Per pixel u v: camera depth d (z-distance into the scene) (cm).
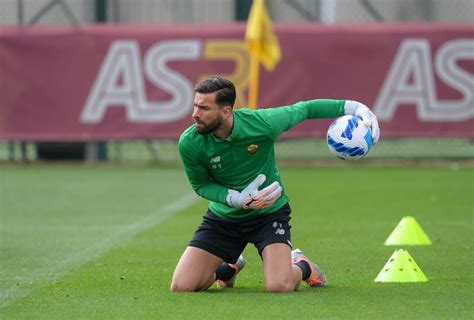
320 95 7025
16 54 7112
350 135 2805
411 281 3016
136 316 2500
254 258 3600
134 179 6662
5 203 5434
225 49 7038
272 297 2723
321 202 5322
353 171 7044
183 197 5678
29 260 3566
